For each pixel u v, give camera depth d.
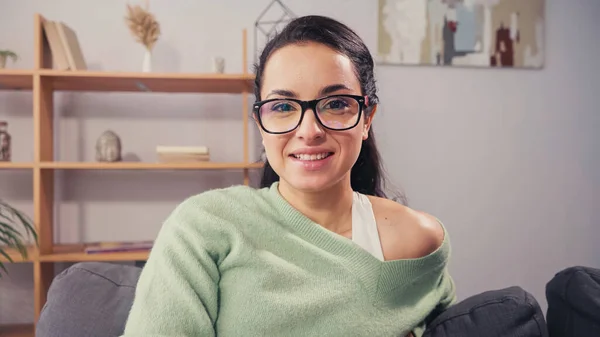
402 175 2.52
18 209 2.32
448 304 1.01
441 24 2.51
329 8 2.47
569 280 0.91
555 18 2.60
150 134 2.40
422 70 2.53
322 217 0.88
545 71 2.60
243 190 0.91
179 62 2.39
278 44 0.82
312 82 0.78
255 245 0.84
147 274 0.80
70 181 2.35
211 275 0.81
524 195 2.60
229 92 2.38
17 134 2.32
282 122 0.80
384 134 2.51
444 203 2.55
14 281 2.32
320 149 0.78
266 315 0.79
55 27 2.02
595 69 2.63
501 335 0.85
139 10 2.12
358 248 0.85
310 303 0.80
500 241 2.59
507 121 2.58
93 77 2.03
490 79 2.57
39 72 1.98
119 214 2.39
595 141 2.63
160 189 2.41
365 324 0.83
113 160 2.13
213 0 2.41
